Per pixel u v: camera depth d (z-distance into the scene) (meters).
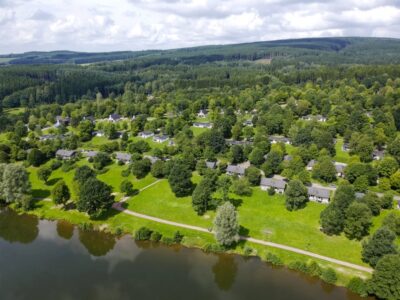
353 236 100.75
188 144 174.00
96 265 95.06
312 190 123.69
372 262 87.44
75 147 186.62
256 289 84.50
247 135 190.88
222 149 168.88
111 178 150.75
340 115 197.12
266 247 99.69
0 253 101.94
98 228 114.62
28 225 119.38
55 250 103.50
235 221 98.75
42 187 145.25
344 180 129.25
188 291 83.81
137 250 102.50
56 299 81.31
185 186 127.81
